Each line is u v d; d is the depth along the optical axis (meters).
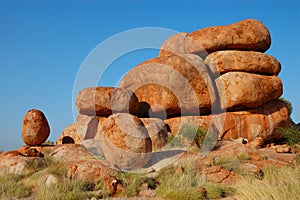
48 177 11.35
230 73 19.95
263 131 19.52
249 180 10.59
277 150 16.86
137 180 10.85
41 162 14.70
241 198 9.29
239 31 21.03
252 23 21.66
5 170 13.96
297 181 8.71
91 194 9.97
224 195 9.90
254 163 12.93
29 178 12.11
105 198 9.76
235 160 12.52
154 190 10.44
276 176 11.07
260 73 21.00
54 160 14.86
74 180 10.91
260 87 19.84
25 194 10.52
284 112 20.80
